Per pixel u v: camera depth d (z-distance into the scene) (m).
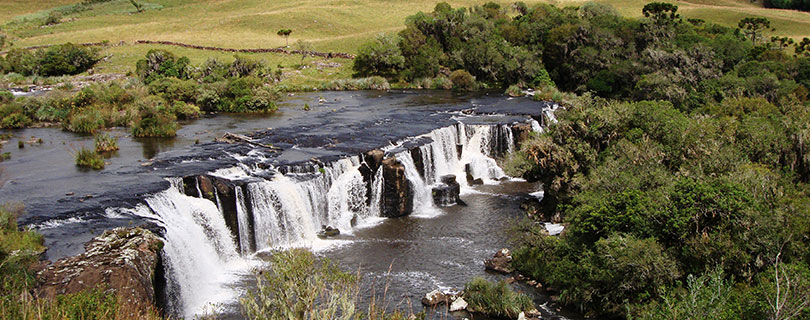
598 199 44.44
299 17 178.62
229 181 51.12
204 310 37.91
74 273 33.81
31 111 83.31
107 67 129.50
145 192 48.59
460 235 54.44
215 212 49.16
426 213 61.22
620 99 115.88
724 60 121.06
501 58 131.25
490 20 156.62
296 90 120.69
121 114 83.88
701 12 186.88
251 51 145.25
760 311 31.31
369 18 187.88
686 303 31.84
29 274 32.81
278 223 52.47
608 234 40.97
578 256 42.16
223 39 156.62
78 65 127.88
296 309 20.67
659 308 35.06
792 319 29.50
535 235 47.00
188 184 51.94
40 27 180.62
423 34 144.38
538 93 111.56
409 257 49.09
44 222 42.09
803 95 99.62
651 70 115.19
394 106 99.69
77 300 27.42
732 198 38.53
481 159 75.50
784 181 49.72
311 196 55.19
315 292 21.16
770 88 101.81
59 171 56.16
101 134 70.44
